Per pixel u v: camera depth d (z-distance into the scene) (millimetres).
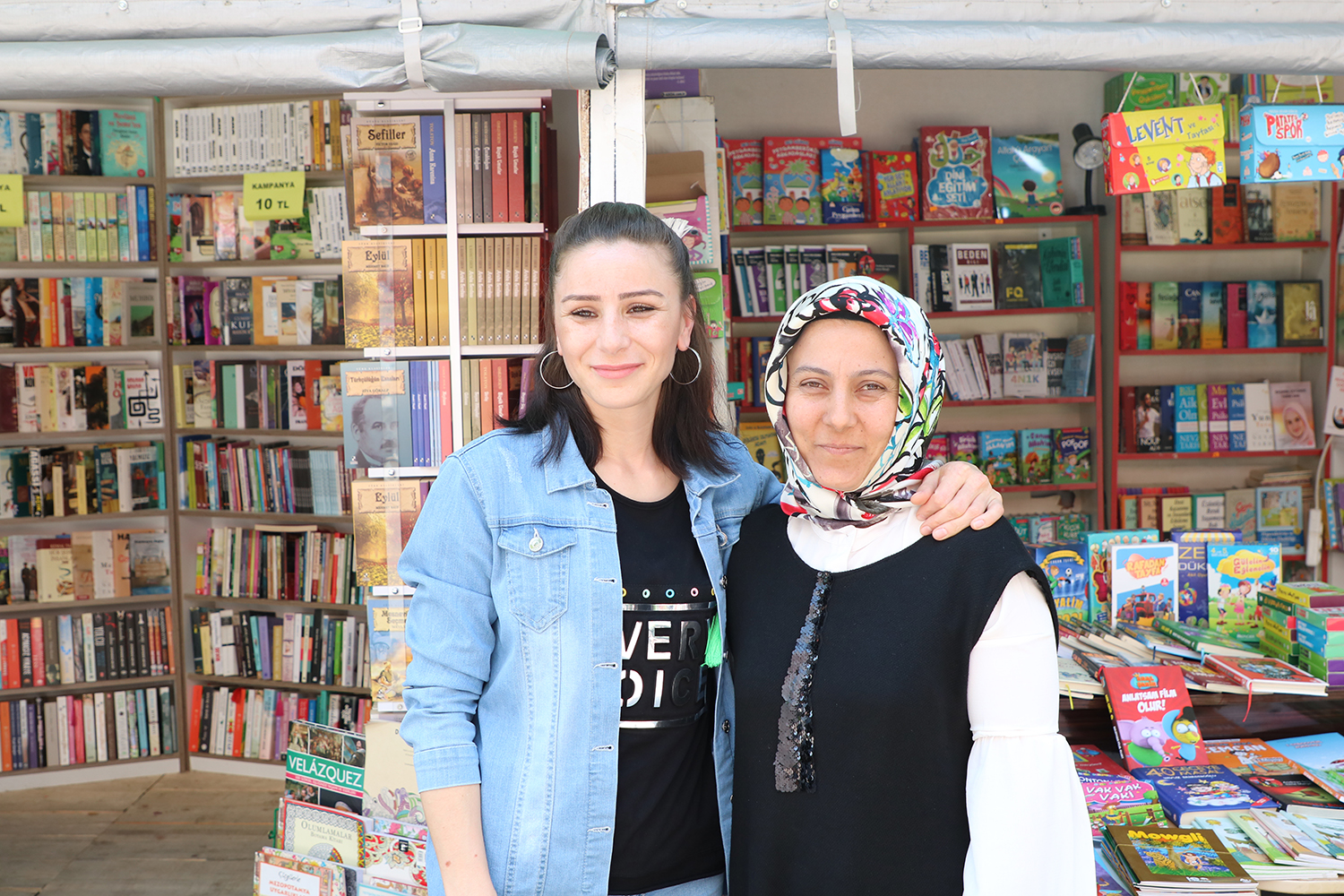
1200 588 2543
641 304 1283
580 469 1380
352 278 2443
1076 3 2000
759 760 1272
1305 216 4672
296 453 4059
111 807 3824
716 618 1392
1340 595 2312
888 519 1280
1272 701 2221
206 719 4199
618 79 2008
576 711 1310
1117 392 4672
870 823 1188
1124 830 1941
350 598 4035
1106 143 2320
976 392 4703
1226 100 4527
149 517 4309
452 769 1272
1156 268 4840
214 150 4043
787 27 1948
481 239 2439
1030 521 4801
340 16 1958
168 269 4168
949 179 4637
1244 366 4895
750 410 4609
